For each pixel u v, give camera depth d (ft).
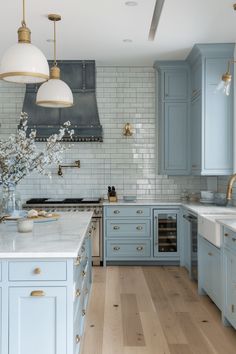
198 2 13.75
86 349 11.29
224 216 15.39
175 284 17.71
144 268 20.63
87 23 15.78
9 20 15.40
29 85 21.49
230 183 13.25
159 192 23.02
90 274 16.58
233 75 18.98
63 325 8.30
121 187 23.03
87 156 22.93
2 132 22.77
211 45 18.54
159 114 22.25
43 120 21.35
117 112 22.91
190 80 21.53
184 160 21.70
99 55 20.39
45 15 14.93
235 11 14.53
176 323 13.23
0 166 11.83
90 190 22.98
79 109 21.45
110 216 20.83
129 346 11.49
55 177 22.91
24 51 9.14
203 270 15.96
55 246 8.86
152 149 22.94
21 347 8.32
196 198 21.89
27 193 22.89
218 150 19.24
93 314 14.03
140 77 22.82
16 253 8.18
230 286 12.23
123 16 15.08
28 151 11.82
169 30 16.58
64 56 20.53
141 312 14.24
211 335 12.24
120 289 16.96
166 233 20.93
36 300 8.32
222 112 19.16
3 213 13.14
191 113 21.47
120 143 22.97
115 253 20.92
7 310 8.29
